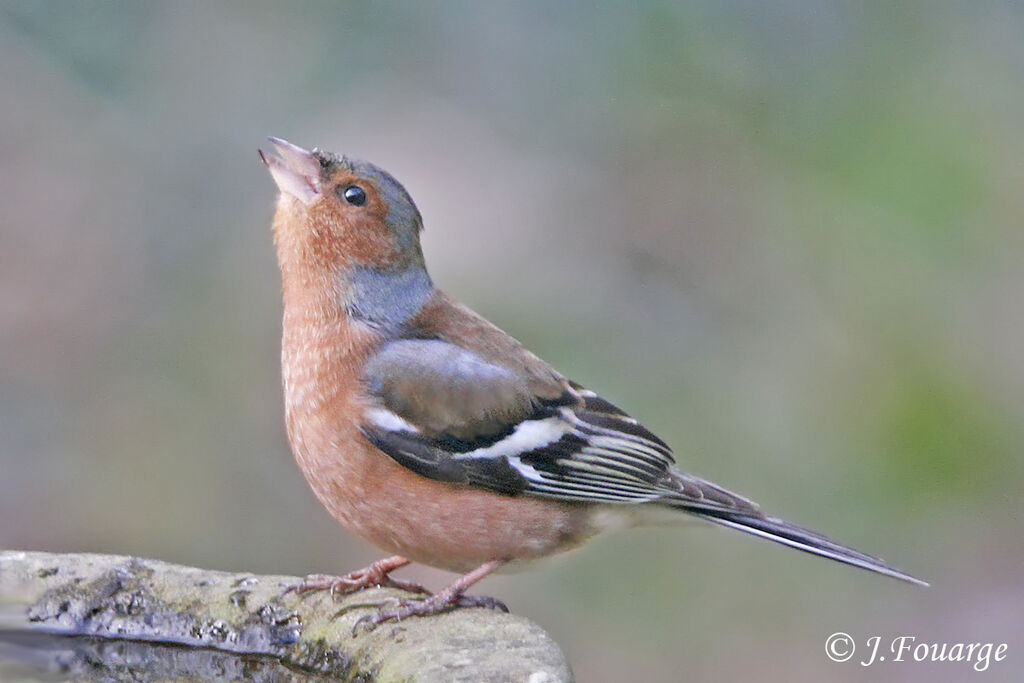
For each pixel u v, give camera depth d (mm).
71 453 11641
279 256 7719
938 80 14461
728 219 13727
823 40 14750
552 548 7508
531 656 5840
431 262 12891
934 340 12555
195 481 11609
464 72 14383
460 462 7238
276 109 13789
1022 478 11891
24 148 13203
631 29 14648
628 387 12383
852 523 11703
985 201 13500
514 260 13117
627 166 14078
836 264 13320
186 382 12203
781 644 10930
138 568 6805
